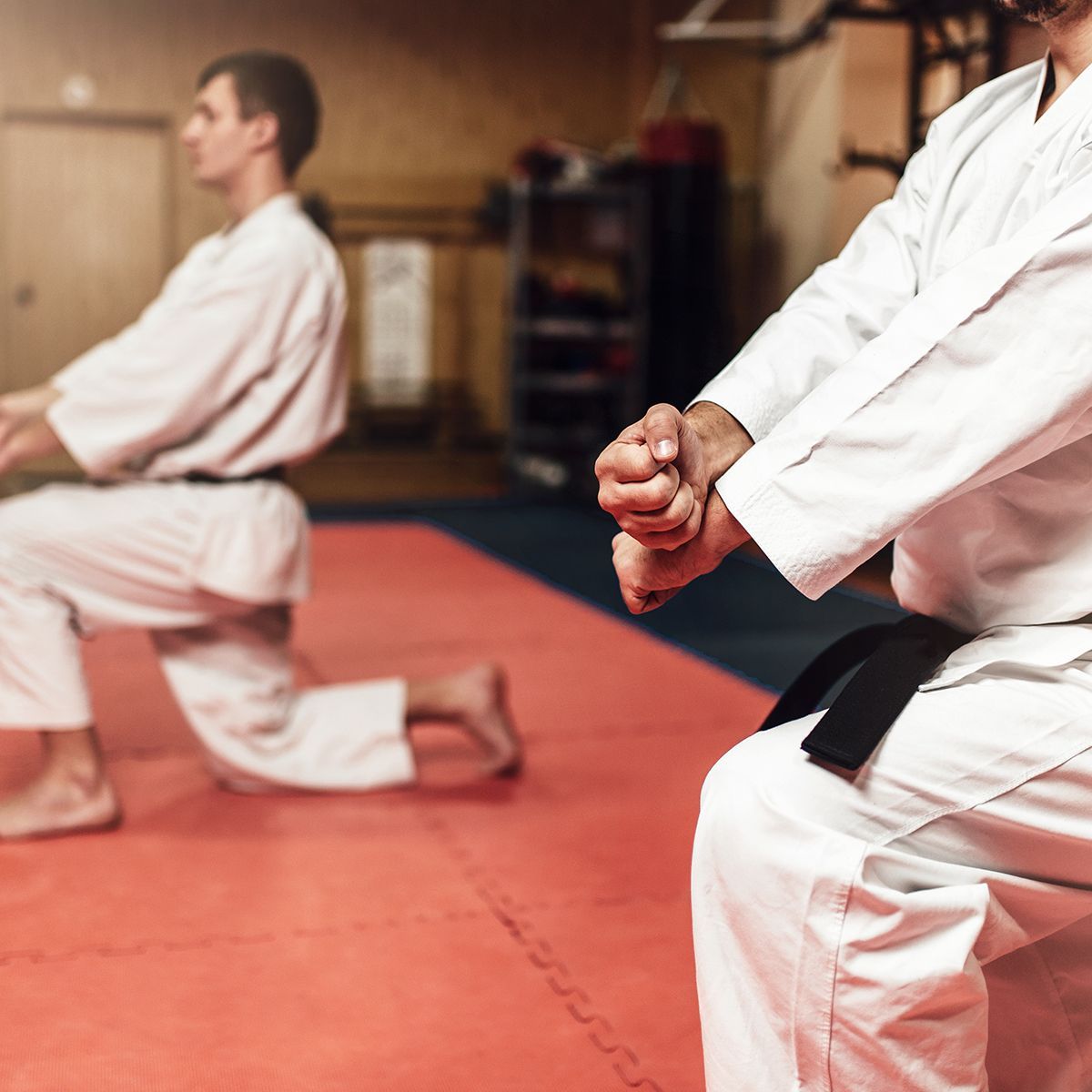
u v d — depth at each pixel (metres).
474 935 2.33
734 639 5.11
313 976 2.15
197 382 2.79
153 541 2.81
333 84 10.24
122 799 3.04
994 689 1.17
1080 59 1.29
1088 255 1.09
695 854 1.20
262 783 3.05
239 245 2.89
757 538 1.14
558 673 4.44
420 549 7.39
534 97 10.62
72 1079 1.80
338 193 10.30
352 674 4.38
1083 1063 1.39
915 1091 1.11
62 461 9.84
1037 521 1.25
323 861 2.68
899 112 7.97
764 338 1.37
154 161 9.96
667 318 9.73
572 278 10.68
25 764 3.26
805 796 1.15
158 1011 2.02
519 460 10.16
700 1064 1.87
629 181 9.75
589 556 7.26
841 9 6.12
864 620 5.54
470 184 10.48
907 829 1.16
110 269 9.98
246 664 3.01
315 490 10.11
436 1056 1.89
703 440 1.25
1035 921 1.22
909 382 1.12
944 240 1.37
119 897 2.47
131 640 4.84
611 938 2.32
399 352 10.52
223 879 2.57
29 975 2.14
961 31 6.18
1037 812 1.16
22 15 9.61
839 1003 1.10
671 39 10.30
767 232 10.09
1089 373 1.10
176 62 9.91
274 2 10.05
